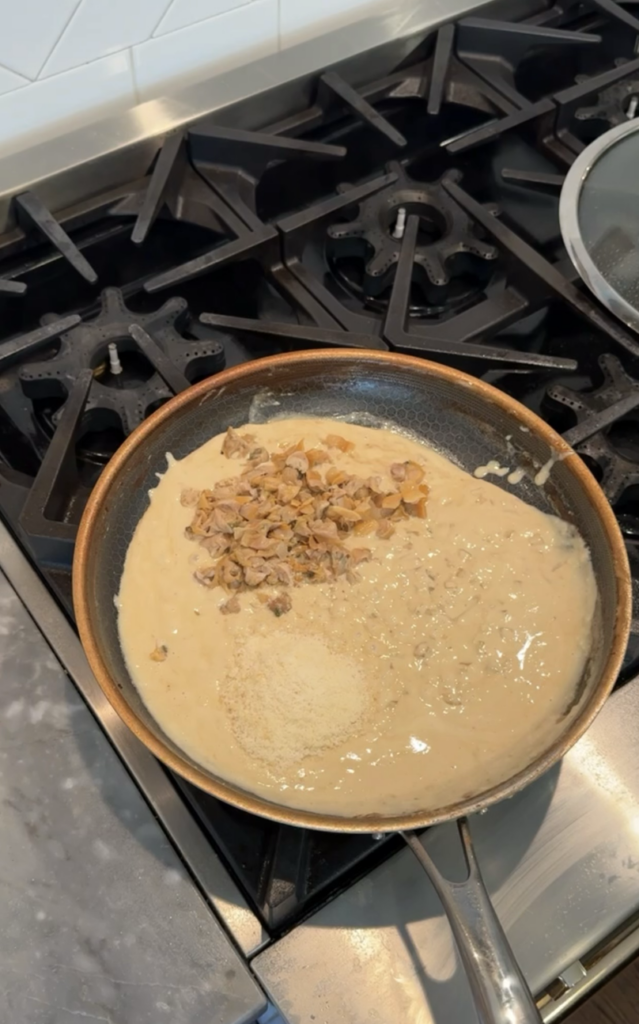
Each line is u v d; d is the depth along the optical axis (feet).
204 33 2.50
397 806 1.64
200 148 2.54
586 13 2.96
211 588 1.89
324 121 2.75
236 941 1.60
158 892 1.62
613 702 1.84
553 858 1.70
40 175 2.42
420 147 2.84
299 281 2.38
